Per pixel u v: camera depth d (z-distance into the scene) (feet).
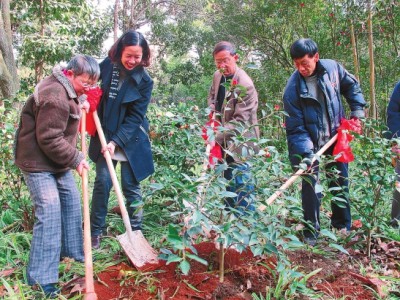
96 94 10.89
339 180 11.78
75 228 10.31
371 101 21.90
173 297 8.61
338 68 12.00
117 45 10.84
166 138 14.64
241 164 9.80
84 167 9.29
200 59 39.01
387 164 10.48
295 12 28.99
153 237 12.04
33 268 9.03
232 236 8.08
